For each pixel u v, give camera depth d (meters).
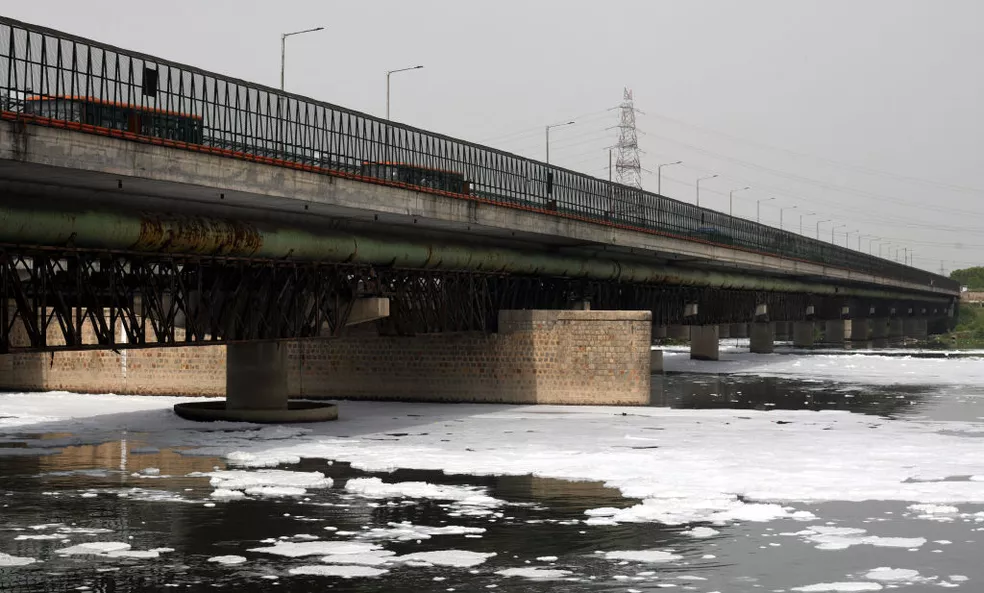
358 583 26.17
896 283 184.12
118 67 37.25
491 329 69.69
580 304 76.88
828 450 48.94
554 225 65.62
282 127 45.16
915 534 31.78
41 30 34.16
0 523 32.75
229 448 48.81
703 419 62.06
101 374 77.81
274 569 27.41
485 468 43.25
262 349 59.84
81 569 27.34
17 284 37.47
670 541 30.72
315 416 59.53
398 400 72.00
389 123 52.59
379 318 58.53
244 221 46.78
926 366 121.31
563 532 31.75
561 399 68.81
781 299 140.75
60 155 33.97
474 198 57.31
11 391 79.88
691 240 88.56
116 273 42.59
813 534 31.66
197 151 39.34
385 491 38.06
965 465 44.69
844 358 135.00
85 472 42.06
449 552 29.22
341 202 47.41
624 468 43.28
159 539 30.69
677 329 111.88
